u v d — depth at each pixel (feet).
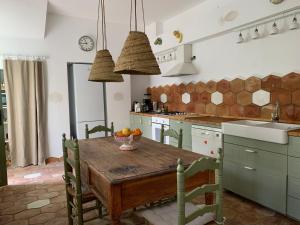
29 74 13.64
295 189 7.14
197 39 12.67
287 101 9.27
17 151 13.66
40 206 8.97
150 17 14.82
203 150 10.80
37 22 12.73
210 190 4.75
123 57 5.60
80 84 15.02
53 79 14.51
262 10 9.11
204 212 4.73
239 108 11.26
